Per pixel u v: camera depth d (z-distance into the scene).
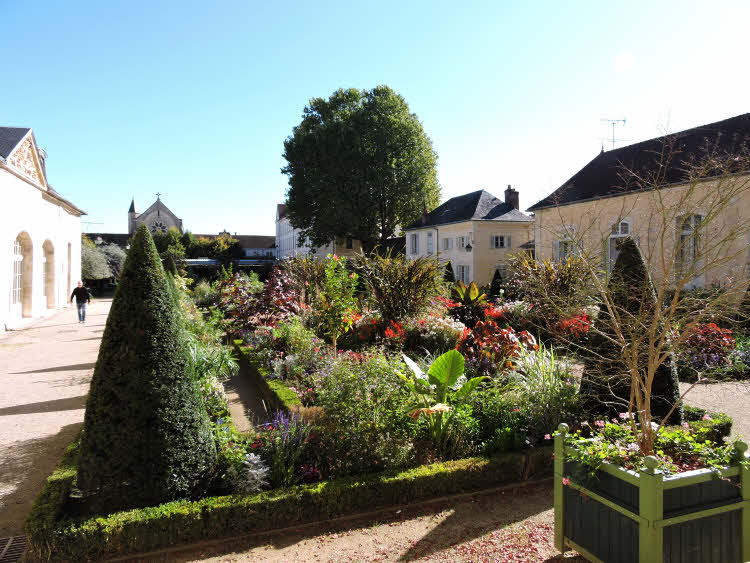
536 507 3.99
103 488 3.48
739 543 2.87
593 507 3.00
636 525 2.68
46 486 3.73
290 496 3.68
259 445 4.31
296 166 32.22
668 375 4.87
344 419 4.32
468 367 6.53
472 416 4.98
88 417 3.53
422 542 3.47
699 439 3.50
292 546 3.45
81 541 3.22
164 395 3.62
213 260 51.84
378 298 10.92
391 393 4.73
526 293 11.14
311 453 4.42
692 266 3.59
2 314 15.33
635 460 2.92
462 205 28.55
